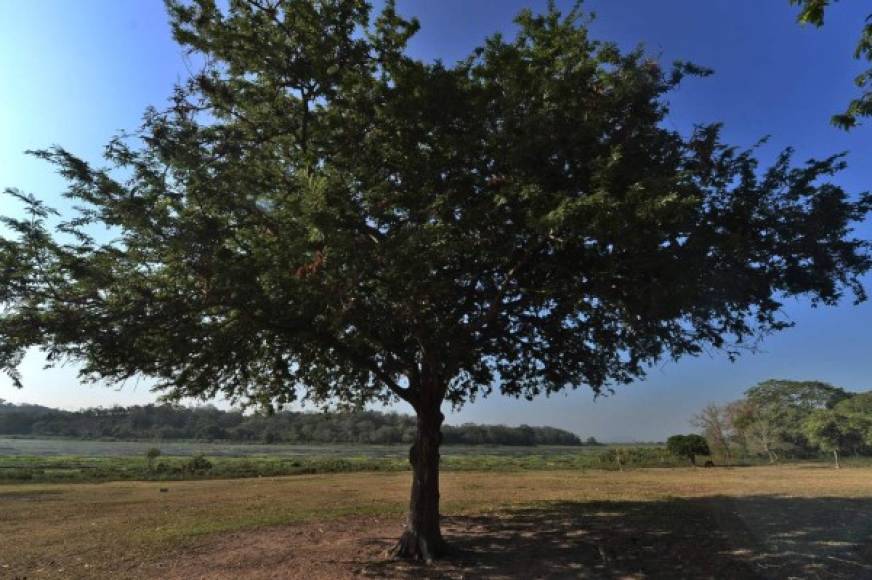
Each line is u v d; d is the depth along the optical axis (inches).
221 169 324.5
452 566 364.5
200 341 338.3
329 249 265.6
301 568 362.6
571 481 959.6
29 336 295.4
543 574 344.5
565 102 320.8
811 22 202.8
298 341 379.2
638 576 335.9
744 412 2020.2
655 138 331.9
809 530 455.8
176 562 387.2
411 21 373.4
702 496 701.3
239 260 300.8
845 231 339.3
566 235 295.6
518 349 453.7
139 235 304.2
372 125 354.3
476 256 342.3
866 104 225.8
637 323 380.8
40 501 754.2
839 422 1530.5
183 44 345.7
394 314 311.3
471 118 331.0
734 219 335.0
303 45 356.5
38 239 297.6
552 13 370.6
